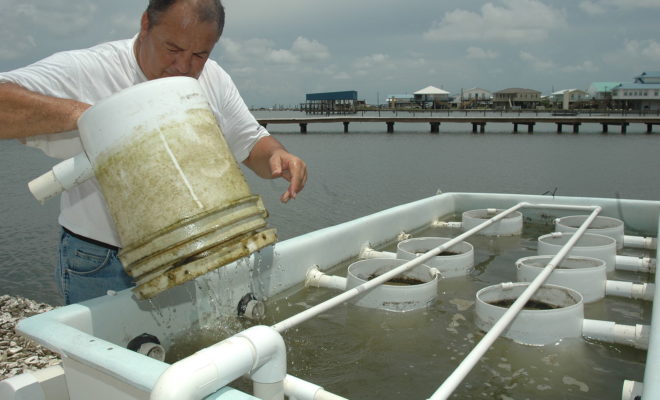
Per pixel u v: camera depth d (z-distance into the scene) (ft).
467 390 5.39
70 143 6.00
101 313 5.46
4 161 44.78
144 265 4.39
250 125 7.24
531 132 106.63
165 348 6.20
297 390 4.16
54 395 4.81
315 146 71.41
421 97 299.17
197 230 4.30
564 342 6.39
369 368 5.90
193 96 4.78
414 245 10.08
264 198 28.22
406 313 7.40
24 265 18.21
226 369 3.42
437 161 49.80
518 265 8.55
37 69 5.25
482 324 6.81
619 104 259.39
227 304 7.03
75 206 6.12
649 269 9.25
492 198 13.94
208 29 4.91
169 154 4.43
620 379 5.60
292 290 8.25
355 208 26.23
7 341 12.12
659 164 46.52
